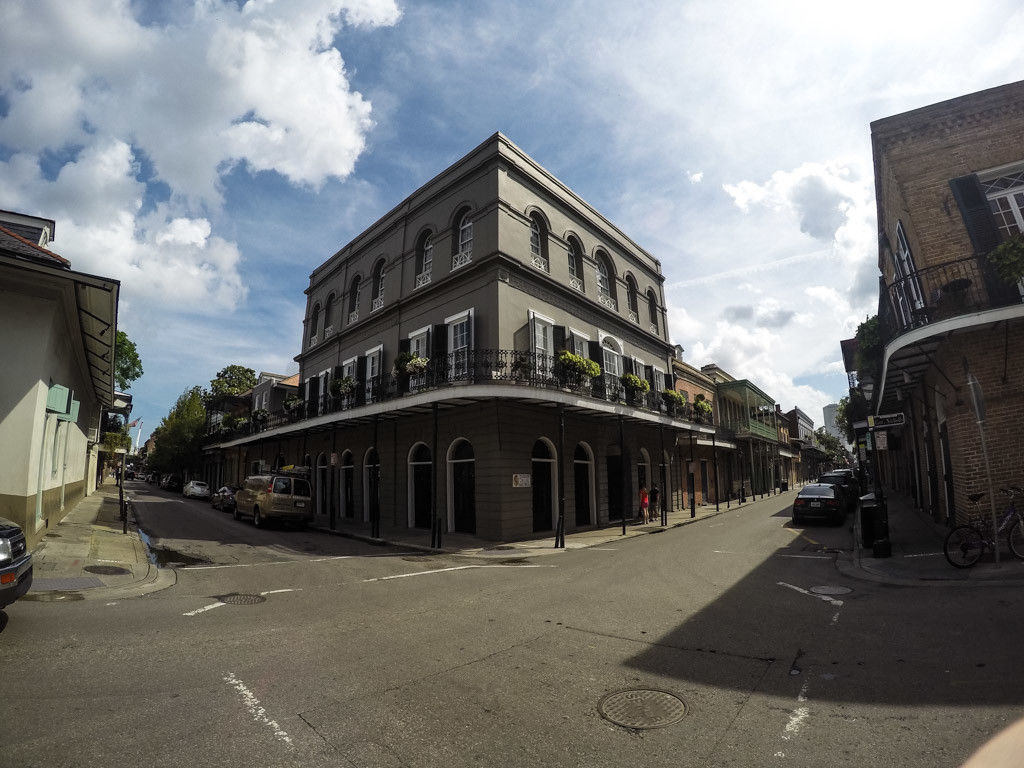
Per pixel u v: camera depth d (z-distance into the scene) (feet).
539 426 56.90
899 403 64.95
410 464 62.39
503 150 58.08
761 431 125.29
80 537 41.52
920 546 36.09
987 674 14.52
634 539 53.01
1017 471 30.96
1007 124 34.58
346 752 11.19
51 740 11.43
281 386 116.16
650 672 15.87
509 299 55.16
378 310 70.79
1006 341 29.99
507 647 18.34
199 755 10.97
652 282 86.79
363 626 21.01
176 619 21.74
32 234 49.70
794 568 33.01
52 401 37.06
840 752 10.98
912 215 35.91
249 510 66.44
